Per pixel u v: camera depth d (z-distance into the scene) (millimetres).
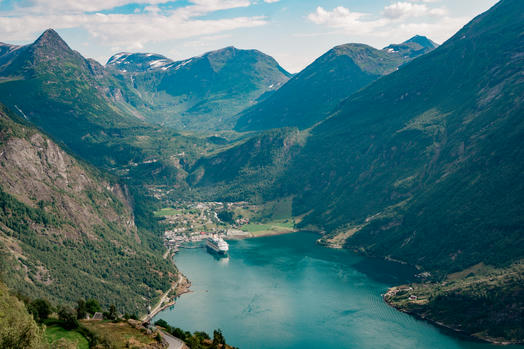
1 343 120250
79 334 157750
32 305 173125
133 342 161750
